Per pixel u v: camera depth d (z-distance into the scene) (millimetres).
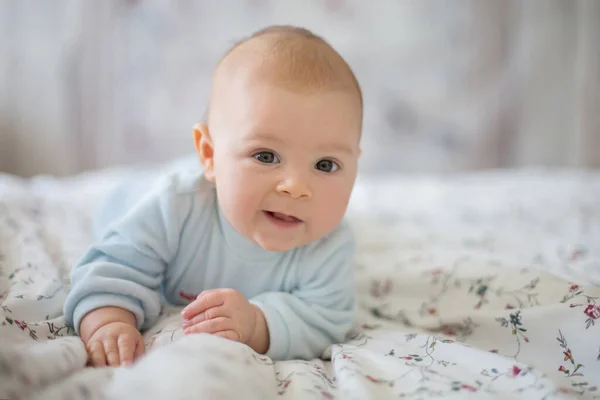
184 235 920
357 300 1076
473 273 1062
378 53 2346
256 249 913
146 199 925
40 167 2316
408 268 1138
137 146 2363
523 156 2391
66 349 690
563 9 2295
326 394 695
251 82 807
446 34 2334
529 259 1219
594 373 803
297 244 841
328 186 815
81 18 2252
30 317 824
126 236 887
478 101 2365
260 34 897
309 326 881
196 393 559
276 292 903
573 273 1061
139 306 847
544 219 1523
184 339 659
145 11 2293
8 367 606
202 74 2334
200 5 2299
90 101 2312
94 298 812
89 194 1512
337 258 938
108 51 2293
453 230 1435
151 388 569
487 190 1802
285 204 800
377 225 1472
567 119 2357
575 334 843
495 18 2318
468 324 934
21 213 1212
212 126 869
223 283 938
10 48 2238
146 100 2340
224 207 838
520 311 899
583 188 1780
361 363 771
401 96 2369
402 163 2408
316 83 801
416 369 748
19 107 2273
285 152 792
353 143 842
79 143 2328
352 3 2314
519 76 2348
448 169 2404
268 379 684
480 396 677
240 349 682
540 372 729
